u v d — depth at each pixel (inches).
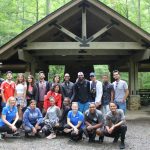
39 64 585.6
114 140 292.4
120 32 481.4
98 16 444.5
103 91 335.3
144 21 1056.8
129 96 538.6
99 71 1166.3
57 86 329.7
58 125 309.7
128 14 1069.8
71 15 442.0
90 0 426.3
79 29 510.6
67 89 334.0
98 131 286.7
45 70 668.1
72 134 290.2
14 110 307.4
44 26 435.2
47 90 343.9
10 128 300.2
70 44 438.9
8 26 869.8
